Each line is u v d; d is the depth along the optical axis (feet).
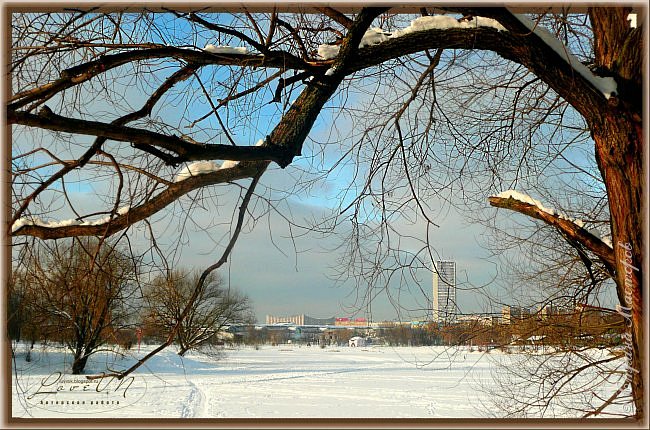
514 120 20.42
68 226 11.95
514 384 23.17
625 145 13.17
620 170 13.38
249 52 14.07
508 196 16.72
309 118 11.84
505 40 12.76
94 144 11.08
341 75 12.50
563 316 23.27
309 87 12.36
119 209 12.19
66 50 13.66
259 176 11.62
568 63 12.55
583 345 22.85
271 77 15.19
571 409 20.93
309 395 83.15
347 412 66.64
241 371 124.57
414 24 13.33
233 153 10.60
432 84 17.13
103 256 13.21
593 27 14.44
